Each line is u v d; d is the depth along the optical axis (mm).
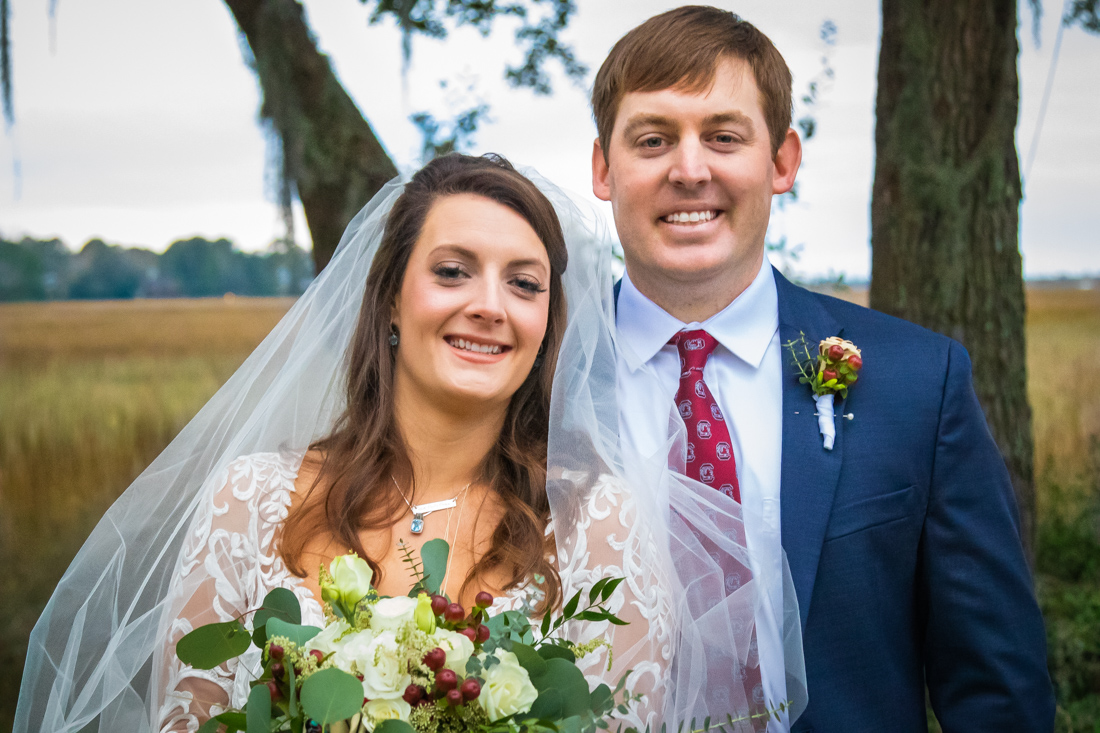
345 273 2246
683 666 1974
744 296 2408
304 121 3619
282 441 2189
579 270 2215
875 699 2152
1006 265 3562
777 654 2119
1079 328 5832
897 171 3570
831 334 2373
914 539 2205
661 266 2332
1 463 5965
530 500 2074
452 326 2006
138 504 2166
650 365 2422
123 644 2020
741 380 2373
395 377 2156
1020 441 3598
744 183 2295
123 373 6559
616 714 1814
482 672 1469
